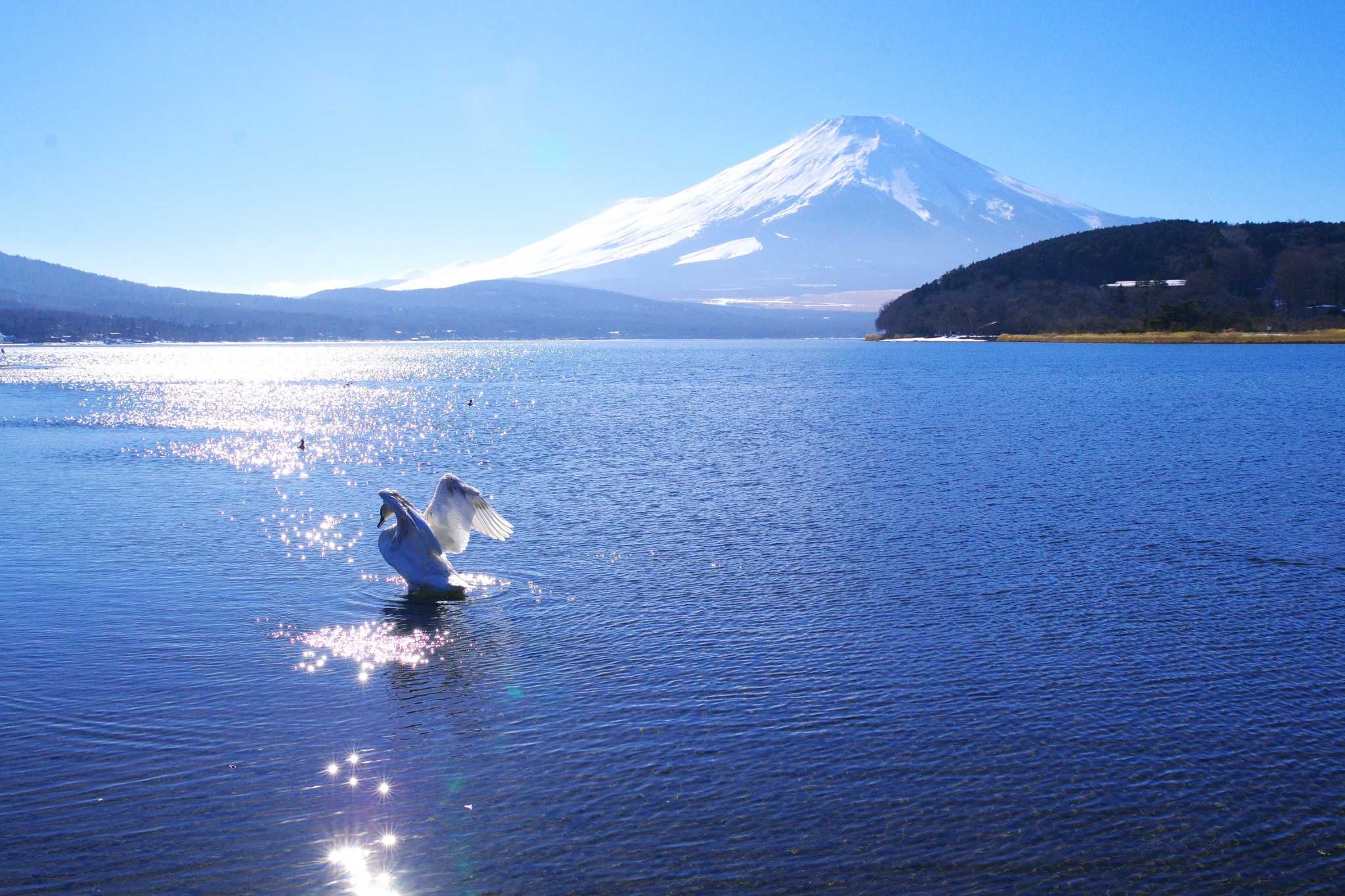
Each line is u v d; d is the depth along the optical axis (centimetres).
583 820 1216
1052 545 2552
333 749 1391
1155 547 2527
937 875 1112
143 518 2970
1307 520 2873
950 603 2036
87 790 1277
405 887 1091
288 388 11581
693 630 1870
